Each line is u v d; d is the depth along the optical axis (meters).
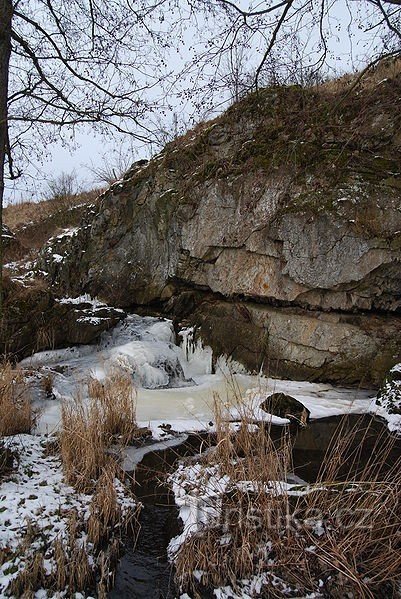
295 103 8.71
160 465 4.92
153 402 7.03
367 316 7.50
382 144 7.67
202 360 8.78
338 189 7.43
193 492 3.97
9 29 4.80
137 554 3.58
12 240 16.81
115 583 3.29
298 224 7.57
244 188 8.47
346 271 7.27
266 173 8.22
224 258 8.84
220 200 8.78
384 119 7.77
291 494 3.61
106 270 11.05
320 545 3.24
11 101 4.99
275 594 3.09
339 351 7.38
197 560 3.32
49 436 5.30
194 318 9.27
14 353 8.19
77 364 8.33
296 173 7.91
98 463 4.56
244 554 3.26
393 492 3.51
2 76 4.78
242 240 8.45
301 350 7.70
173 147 10.27
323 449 5.25
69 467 4.37
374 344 7.27
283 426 5.89
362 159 7.58
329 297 7.56
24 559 3.24
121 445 5.16
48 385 6.84
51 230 17.83
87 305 9.48
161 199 9.96
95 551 3.50
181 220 9.46
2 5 4.73
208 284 9.18
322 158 7.83
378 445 5.28
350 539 3.24
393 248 7.04
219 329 8.72
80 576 3.21
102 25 5.60
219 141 9.43
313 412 6.38
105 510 3.81
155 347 8.64
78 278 11.64
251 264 8.43
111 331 9.34
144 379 7.99
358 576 3.07
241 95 8.93
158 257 10.14
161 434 5.69
